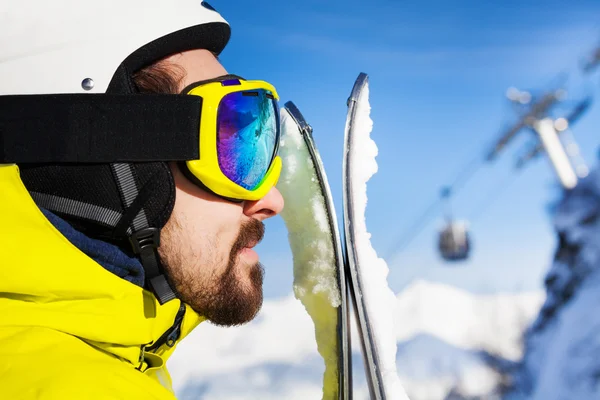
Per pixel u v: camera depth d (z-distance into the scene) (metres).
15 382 0.57
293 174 1.09
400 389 0.96
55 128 0.77
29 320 0.65
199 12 0.88
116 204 0.79
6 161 0.77
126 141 0.79
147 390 0.64
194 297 0.87
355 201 1.03
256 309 0.96
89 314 0.70
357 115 1.05
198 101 0.84
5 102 0.77
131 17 0.82
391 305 1.00
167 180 0.81
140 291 0.76
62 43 0.78
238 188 0.88
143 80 0.83
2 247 0.63
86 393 0.58
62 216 0.78
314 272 1.08
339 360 1.04
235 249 0.92
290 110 1.11
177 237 0.86
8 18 0.78
